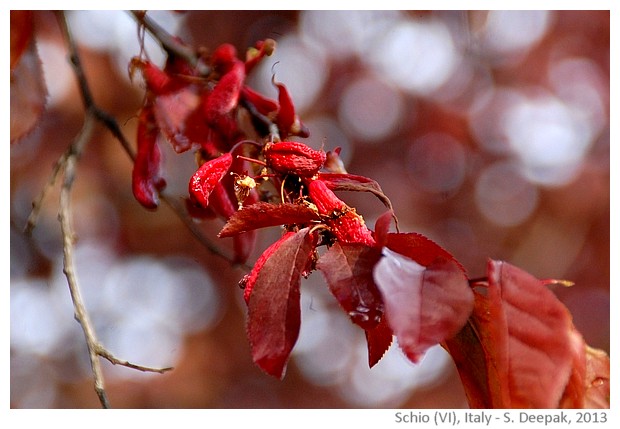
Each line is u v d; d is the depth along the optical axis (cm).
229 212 74
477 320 66
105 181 121
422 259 66
